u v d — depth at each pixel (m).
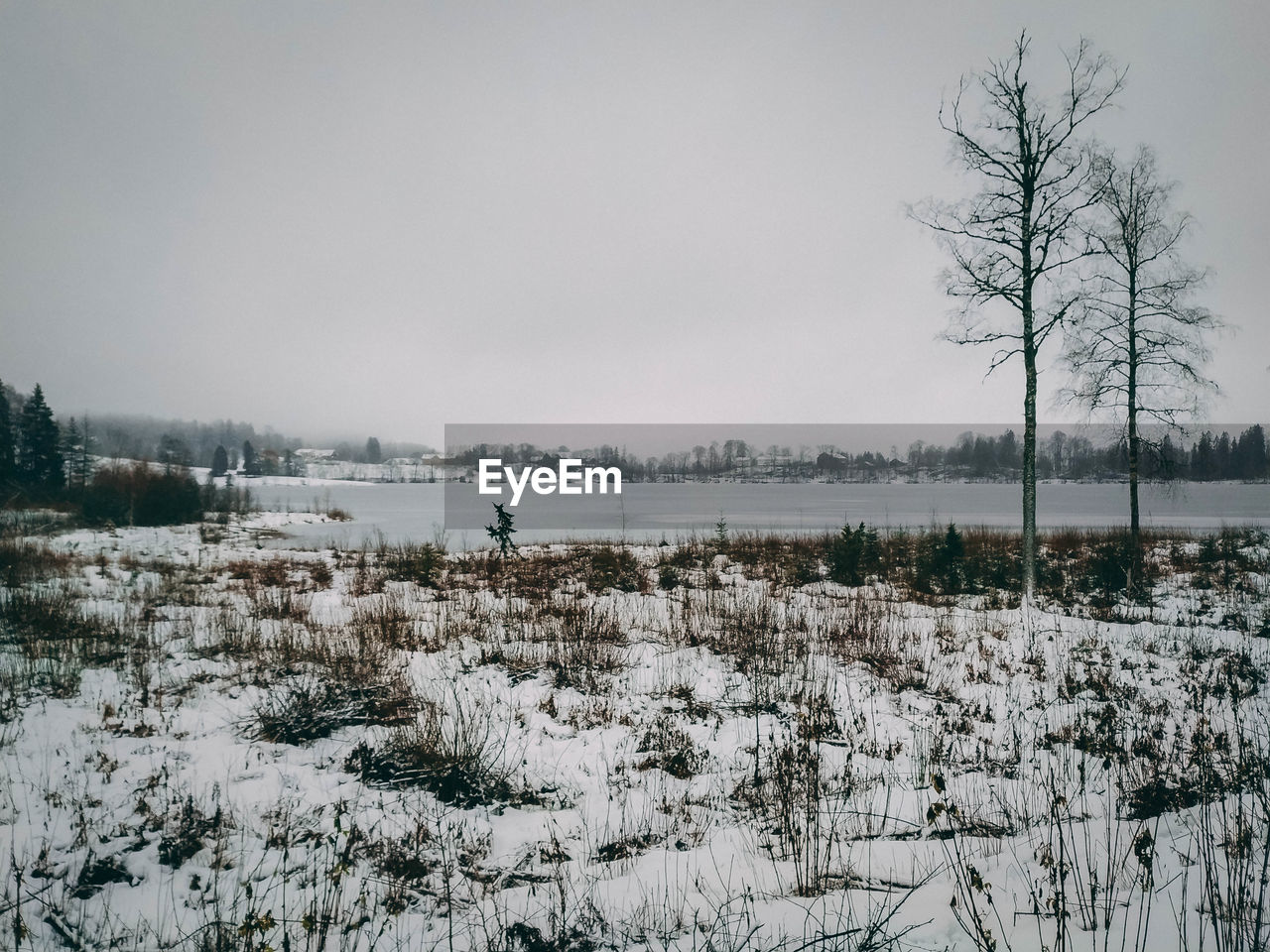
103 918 4.08
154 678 8.61
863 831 5.29
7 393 60.72
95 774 5.87
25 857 4.58
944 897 4.07
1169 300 15.43
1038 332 14.81
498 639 11.05
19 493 42.56
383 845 5.04
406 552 23.00
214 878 4.53
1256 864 4.11
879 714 8.15
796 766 6.34
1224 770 6.10
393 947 3.84
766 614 12.26
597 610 13.52
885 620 12.88
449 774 6.12
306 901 4.31
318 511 53.94
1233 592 15.73
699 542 26.69
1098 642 11.42
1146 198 15.58
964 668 10.01
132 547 26.00
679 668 9.77
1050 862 4.29
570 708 8.17
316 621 12.44
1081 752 7.00
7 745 6.30
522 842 5.28
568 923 4.02
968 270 15.21
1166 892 3.96
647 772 6.61
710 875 4.62
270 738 6.92
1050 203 14.55
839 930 3.70
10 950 3.71
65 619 11.20
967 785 6.20
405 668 9.29
